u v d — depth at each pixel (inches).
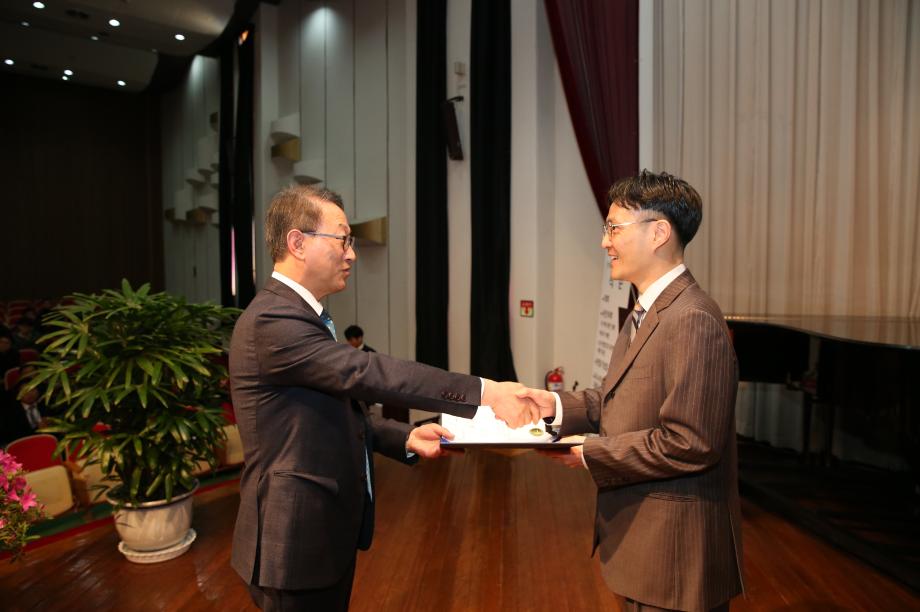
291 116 320.2
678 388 48.4
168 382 114.7
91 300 110.3
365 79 280.2
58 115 511.5
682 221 54.2
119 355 108.8
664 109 168.2
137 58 427.2
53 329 300.5
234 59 379.2
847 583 102.3
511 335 208.8
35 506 79.8
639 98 171.9
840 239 139.7
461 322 225.0
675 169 166.1
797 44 143.9
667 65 167.2
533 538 124.4
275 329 55.2
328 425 58.1
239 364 57.0
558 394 65.0
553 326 207.8
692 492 50.1
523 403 63.0
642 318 55.7
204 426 112.2
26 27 373.4
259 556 55.3
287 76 331.6
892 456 131.7
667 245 54.4
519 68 200.7
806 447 146.6
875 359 124.0
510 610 98.3
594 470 52.3
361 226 270.1
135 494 114.3
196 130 471.8
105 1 315.6
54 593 106.1
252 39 344.8
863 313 138.8
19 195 498.0
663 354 50.9
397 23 263.0
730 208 156.0
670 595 49.3
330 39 299.9
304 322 56.2
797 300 146.9
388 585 106.3
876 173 134.8
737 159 154.4
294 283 59.2
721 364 48.8
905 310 133.6
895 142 133.0
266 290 59.6
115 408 113.5
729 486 51.9
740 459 152.7
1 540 76.9
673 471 48.4
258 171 345.1
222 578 111.3
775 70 146.9
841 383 125.5
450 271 228.4
